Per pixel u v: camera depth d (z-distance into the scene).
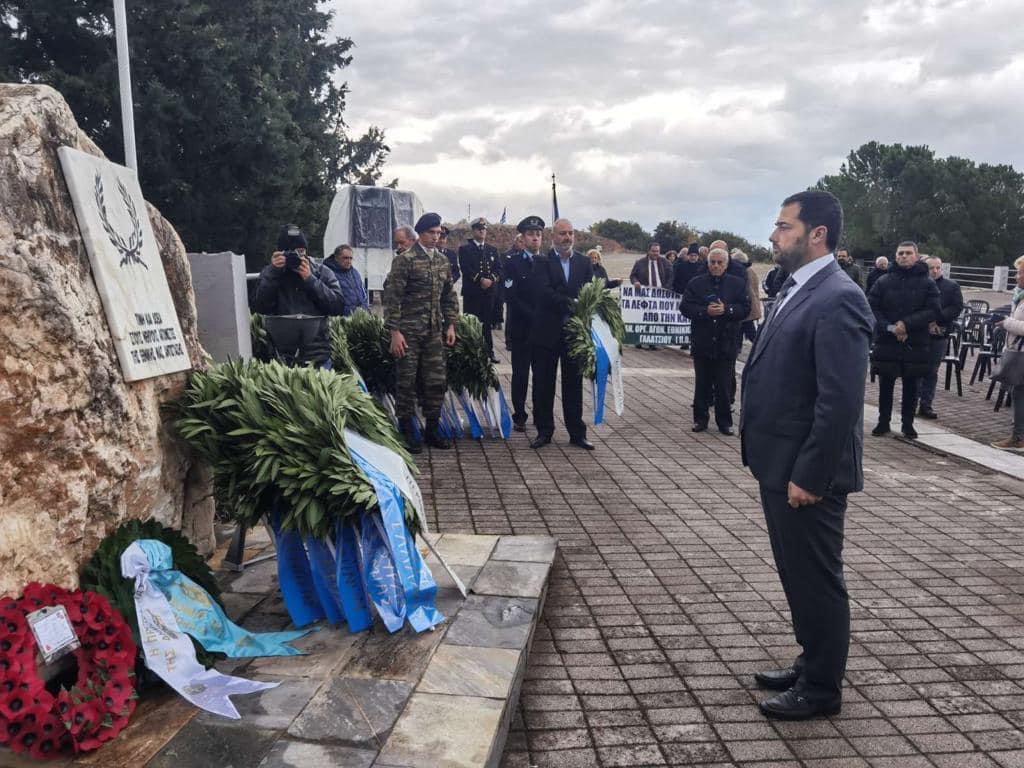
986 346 12.72
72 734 2.69
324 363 6.29
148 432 3.52
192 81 21.25
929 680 3.75
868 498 6.85
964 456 8.26
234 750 2.76
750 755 3.15
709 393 9.31
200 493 4.21
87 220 3.23
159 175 20.98
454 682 3.24
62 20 19.70
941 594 4.77
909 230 43.59
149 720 2.94
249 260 24.03
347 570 3.76
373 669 3.35
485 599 4.10
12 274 2.83
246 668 3.33
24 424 2.83
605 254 43.50
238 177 22.73
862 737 3.27
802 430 3.28
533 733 3.27
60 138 3.23
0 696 2.64
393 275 7.52
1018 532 5.96
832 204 3.30
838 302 3.16
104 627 2.95
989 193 42.38
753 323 13.11
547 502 6.40
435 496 6.48
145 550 3.28
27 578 2.83
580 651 3.97
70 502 2.99
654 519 6.04
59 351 2.96
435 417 7.95
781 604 4.54
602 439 8.80
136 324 3.49
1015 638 4.20
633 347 17.77
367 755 2.74
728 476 7.31
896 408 11.12
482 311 13.29
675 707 3.48
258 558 4.52
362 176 32.12
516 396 9.16
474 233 13.35
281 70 26.14
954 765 3.09
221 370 4.01
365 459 3.87
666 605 4.52
